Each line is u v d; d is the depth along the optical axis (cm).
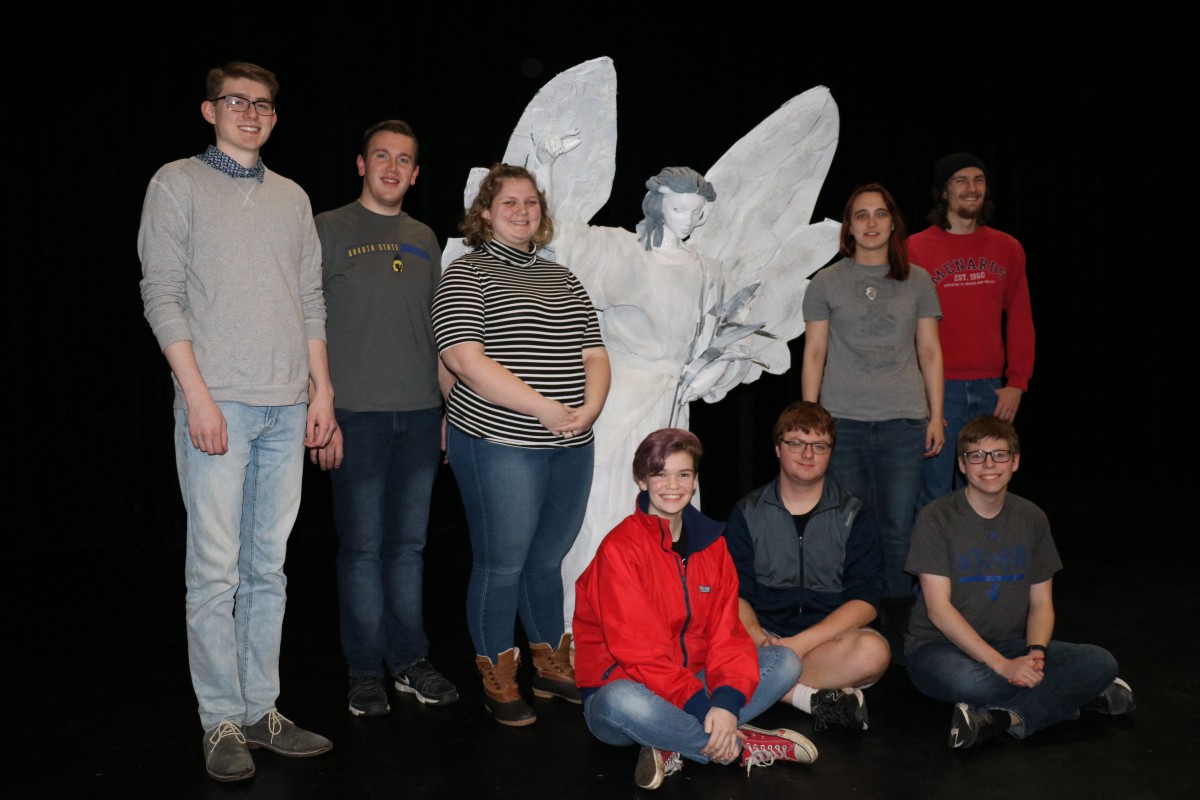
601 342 265
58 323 478
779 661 250
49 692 289
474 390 245
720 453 607
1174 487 636
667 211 279
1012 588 269
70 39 469
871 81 602
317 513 516
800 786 228
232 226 222
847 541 279
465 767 237
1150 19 646
